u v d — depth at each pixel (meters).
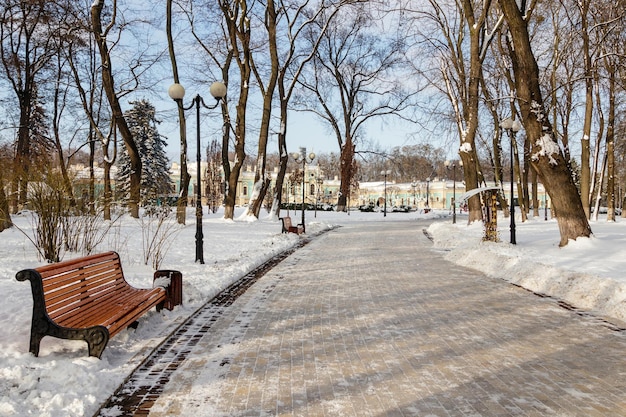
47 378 4.47
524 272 10.91
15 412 3.82
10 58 28.48
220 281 10.28
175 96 12.86
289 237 21.42
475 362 5.42
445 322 7.27
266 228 26.95
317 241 22.16
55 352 5.31
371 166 129.12
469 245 16.52
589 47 23.59
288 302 8.78
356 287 10.34
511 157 17.14
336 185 97.00
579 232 14.38
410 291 9.85
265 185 32.59
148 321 6.89
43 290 5.08
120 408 4.19
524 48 14.69
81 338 5.04
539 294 9.48
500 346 6.03
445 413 4.08
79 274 5.91
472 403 4.29
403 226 34.78
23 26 26.97
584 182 30.81
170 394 4.50
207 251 15.90
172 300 7.73
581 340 6.27
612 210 30.78
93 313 5.77
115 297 6.67
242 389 4.63
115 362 5.24
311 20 32.12
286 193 78.50
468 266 13.60
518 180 32.97
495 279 11.38
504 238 18.73
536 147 14.69
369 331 6.76
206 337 6.46
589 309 8.13
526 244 16.55
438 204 91.88
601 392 4.54
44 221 11.16
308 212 55.50
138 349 5.73
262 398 4.41
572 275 9.50
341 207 54.34
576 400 4.35
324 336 6.51
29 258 11.34
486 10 23.78
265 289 10.11
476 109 25.78
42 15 25.41
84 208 12.77
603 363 5.37
